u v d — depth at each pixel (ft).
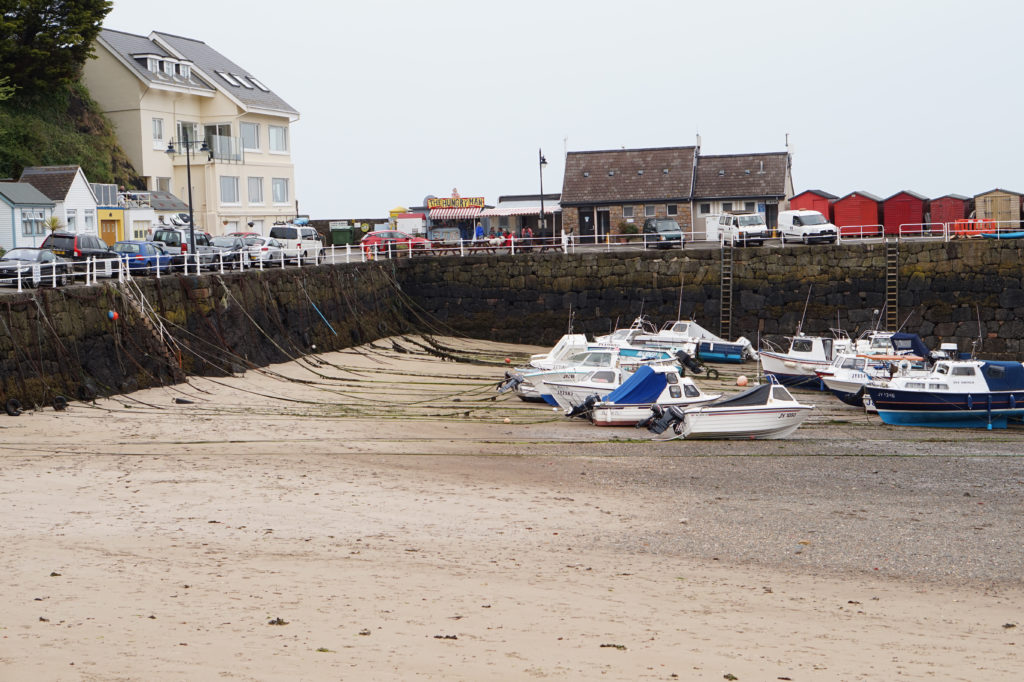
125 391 99.81
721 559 54.80
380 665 36.29
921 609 47.39
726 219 184.14
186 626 40.01
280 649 37.68
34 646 36.63
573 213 224.12
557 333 173.68
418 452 82.53
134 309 105.09
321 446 83.35
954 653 41.22
